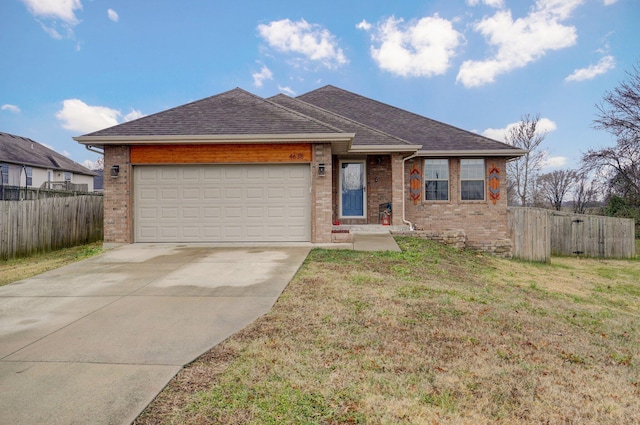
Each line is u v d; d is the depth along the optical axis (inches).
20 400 109.0
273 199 399.9
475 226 553.0
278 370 130.2
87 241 518.6
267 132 385.1
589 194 991.6
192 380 122.0
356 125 527.5
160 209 400.5
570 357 154.9
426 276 282.2
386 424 102.3
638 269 457.7
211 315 185.5
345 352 146.2
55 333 163.0
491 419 106.7
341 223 539.5
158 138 380.5
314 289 231.1
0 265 351.9
